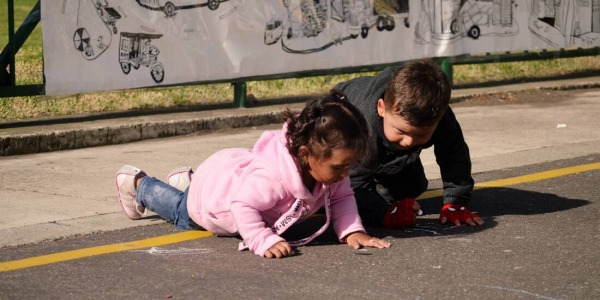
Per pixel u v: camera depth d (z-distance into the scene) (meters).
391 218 5.77
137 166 8.33
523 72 15.98
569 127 10.77
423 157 8.79
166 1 10.66
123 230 5.85
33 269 4.95
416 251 5.31
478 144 9.54
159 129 10.14
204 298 4.44
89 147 9.56
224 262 5.08
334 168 4.90
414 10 13.23
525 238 5.62
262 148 5.22
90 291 4.56
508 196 6.93
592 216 6.25
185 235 5.71
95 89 10.18
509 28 14.42
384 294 4.51
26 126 9.73
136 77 10.49
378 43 12.84
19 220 6.09
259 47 11.52
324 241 5.54
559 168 8.14
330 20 12.26
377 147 5.51
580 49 15.56
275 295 4.48
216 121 10.62
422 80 5.16
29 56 13.95
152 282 4.70
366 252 5.28
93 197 6.90
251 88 13.10
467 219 5.94
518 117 11.63
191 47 10.92
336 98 5.00
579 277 4.81
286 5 11.75
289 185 5.07
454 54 13.75
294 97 12.80
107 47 10.23
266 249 5.13
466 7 13.84
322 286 4.63
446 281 4.73
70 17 9.91
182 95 12.16
